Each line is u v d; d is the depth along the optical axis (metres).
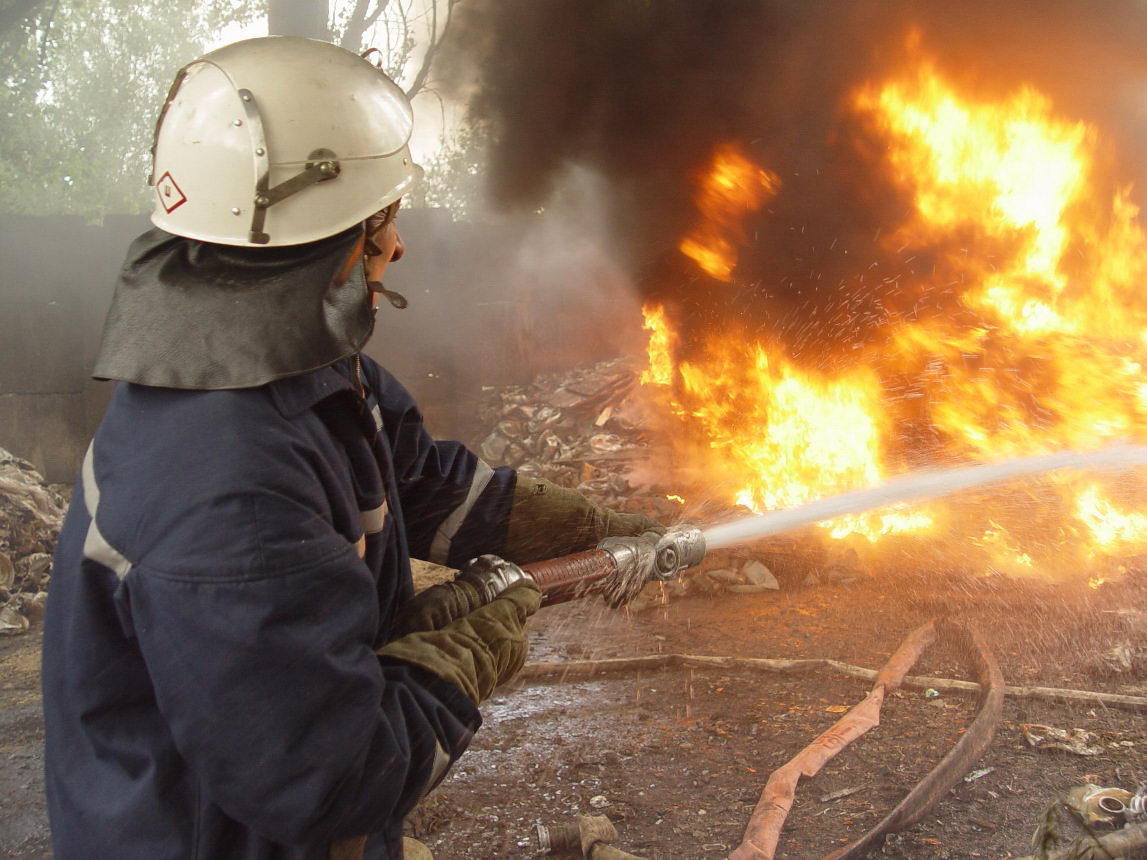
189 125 1.26
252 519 1.05
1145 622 3.89
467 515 1.70
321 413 1.23
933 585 4.54
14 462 6.38
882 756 2.92
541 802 2.77
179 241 1.24
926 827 2.51
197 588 1.03
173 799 1.13
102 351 1.15
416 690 1.22
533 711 3.39
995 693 3.17
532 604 1.45
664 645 4.02
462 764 3.01
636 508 6.26
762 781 2.83
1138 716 3.12
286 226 1.22
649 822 2.63
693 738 3.13
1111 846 1.67
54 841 1.20
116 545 1.09
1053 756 2.88
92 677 1.14
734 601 4.56
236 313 1.14
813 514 3.02
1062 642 3.78
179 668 1.03
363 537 1.26
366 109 1.32
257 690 1.03
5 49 8.76
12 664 4.20
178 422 1.10
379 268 1.41
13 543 5.50
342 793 1.09
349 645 1.10
